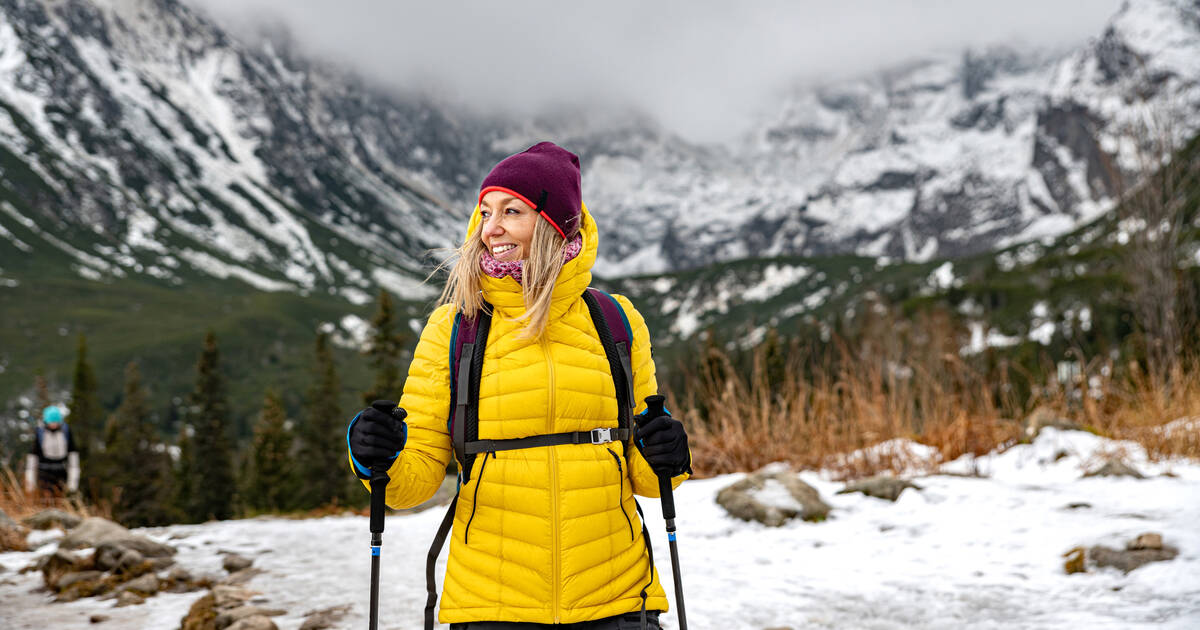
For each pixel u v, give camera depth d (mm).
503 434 2045
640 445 2111
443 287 2193
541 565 2016
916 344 8195
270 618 3990
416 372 2133
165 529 6871
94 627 4098
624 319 2219
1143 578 3844
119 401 150625
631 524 2150
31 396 133750
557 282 2072
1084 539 4402
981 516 5184
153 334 182000
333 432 49906
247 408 149625
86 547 5387
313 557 5391
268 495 50000
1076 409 8219
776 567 4609
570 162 2186
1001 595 3877
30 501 8750
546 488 2023
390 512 7805
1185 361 8656
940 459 7172
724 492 5938
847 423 7441
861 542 4977
